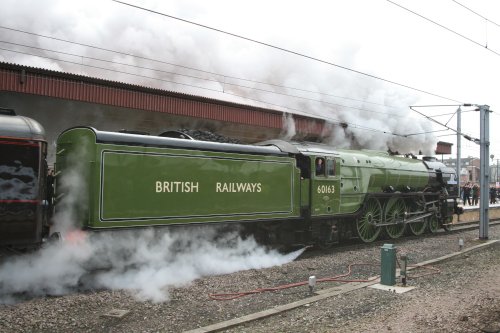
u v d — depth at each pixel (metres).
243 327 5.55
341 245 13.16
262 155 10.08
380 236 15.12
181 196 8.44
